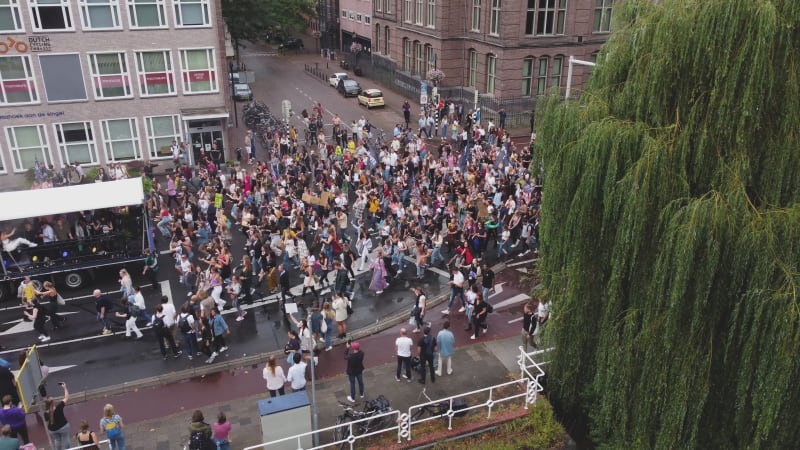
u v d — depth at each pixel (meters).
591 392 14.85
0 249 21.22
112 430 13.39
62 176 31.44
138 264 23.98
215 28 34.75
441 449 14.44
